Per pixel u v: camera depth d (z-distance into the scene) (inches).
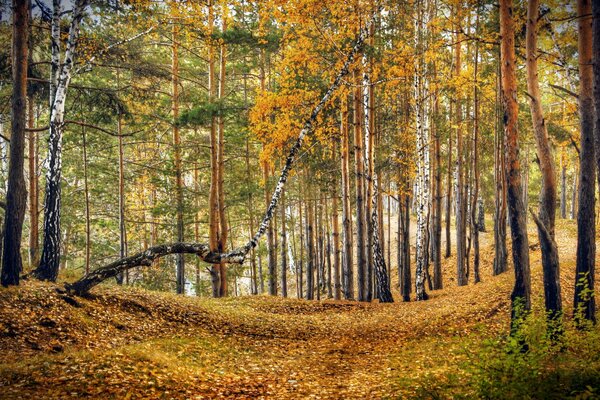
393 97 817.5
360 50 642.8
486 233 1427.2
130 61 711.7
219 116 733.3
